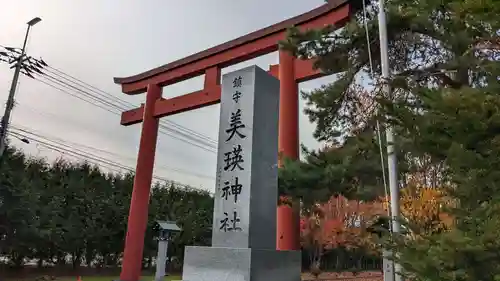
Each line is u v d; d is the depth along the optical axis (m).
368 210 15.82
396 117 4.39
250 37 15.41
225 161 6.45
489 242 3.09
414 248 3.67
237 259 5.36
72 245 23.11
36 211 20.28
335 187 7.98
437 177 8.52
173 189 31.75
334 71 8.62
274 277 5.58
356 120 8.27
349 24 7.82
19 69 16.02
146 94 19.08
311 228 22.42
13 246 19.16
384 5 6.89
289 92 12.75
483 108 3.40
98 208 24.52
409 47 7.84
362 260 35.00
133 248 17.20
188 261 5.86
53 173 23.97
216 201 6.32
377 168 7.58
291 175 7.92
